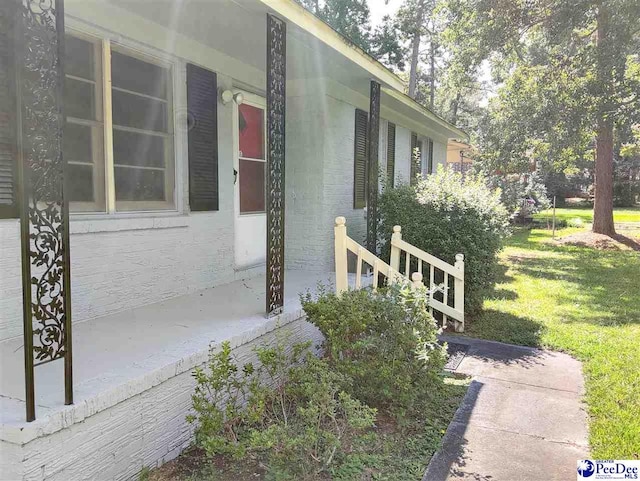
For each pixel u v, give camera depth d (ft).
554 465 9.02
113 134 12.51
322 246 20.77
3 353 9.36
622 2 33.55
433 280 18.33
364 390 10.61
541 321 19.21
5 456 6.58
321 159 20.38
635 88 35.60
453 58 45.80
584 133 40.22
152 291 13.79
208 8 11.82
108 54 12.03
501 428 10.45
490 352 15.62
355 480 8.34
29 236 6.71
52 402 7.23
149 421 8.59
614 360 14.49
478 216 19.54
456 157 69.21
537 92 41.01
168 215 14.37
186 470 8.74
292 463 8.21
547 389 12.56
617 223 60.80
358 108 23.54
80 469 7.30
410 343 10.77
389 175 25.96
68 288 7.14
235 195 17.58
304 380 9.50
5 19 7.13
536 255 38.19
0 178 9.45
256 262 18.98
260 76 18.35
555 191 97.30
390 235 20.56
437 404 11.63
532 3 38.83
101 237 12.10
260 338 11.79
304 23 13.11
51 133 6.95
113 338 10.53
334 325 11.03
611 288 25.76
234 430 8.97
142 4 11.74
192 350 9.78
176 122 14.40
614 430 10.28
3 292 9.95
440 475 8.68
